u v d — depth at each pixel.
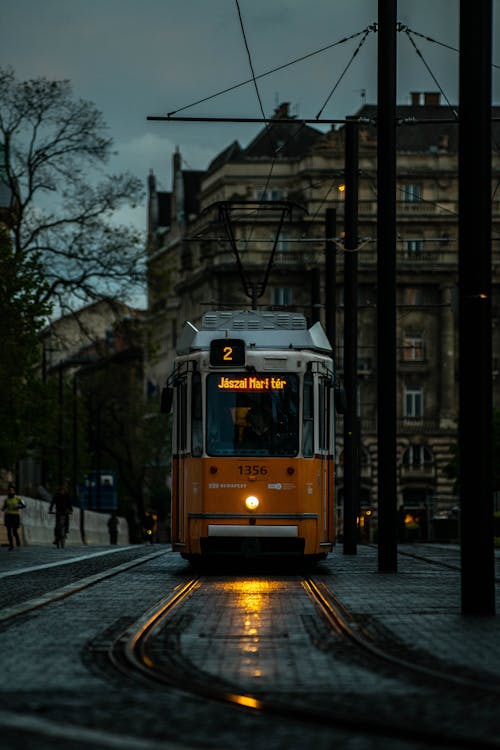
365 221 154.25
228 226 56.88
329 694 15.28
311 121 45.56
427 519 122.31
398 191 156.50
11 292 70.69
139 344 87.62
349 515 54.25
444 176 156.25
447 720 13.55
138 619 24.02
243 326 39.94
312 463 39.03
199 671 17.22
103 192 85.25
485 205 24.17
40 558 54.38
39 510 89.56
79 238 84.56
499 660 17.95
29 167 84.38
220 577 37.00
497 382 155.00
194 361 39.47
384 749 12.12
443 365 155.62
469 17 24.19
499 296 156.25
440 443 154.75
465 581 24.39
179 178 188.50
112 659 18.55
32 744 12.42
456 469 136.12
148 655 18.81
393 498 39.06
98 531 120.00
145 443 150.88
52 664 18.16
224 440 38.81
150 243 87.00
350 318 54.06
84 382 158.12
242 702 14.72
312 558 41.97
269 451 38.75
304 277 156.75
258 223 156.62
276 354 39.19
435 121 40.53
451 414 155.25
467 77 24.19
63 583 34.81
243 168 158.12
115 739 12.66
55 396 88.00
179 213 186.38
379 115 39.16
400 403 155.88
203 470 38.69
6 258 71.38
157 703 14.84
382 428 39.06
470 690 15.52
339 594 29.52
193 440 39.22
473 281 24.11
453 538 110.44
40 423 84.50
